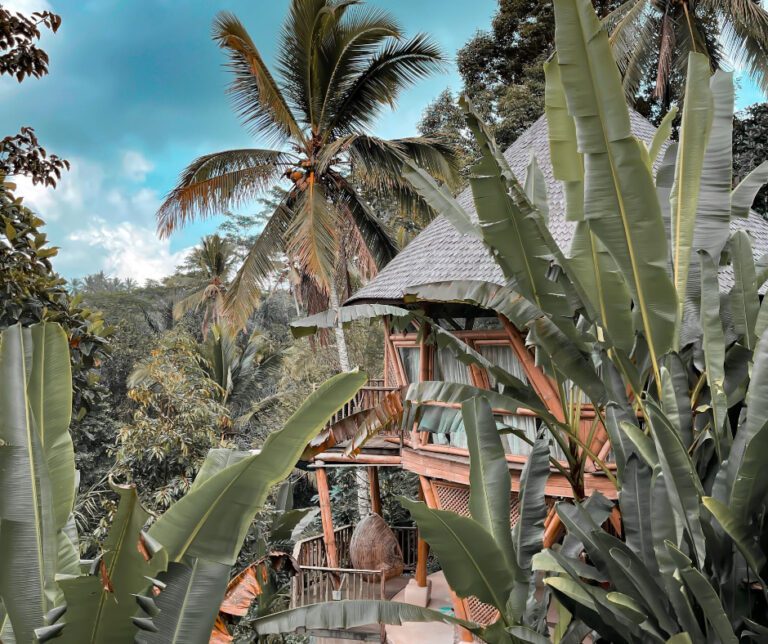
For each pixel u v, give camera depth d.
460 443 9.41
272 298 38.66
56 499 2.95
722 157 4.38
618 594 3.66
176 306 33.53
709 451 3.97
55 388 3.04
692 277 4.40
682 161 4.30
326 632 9.81
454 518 3.95
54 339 3.06
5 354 2.94
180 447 13.31
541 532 4.62
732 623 3.57
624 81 19.75
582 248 4.40
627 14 19.36
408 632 9.80
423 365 9.41
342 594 10.11
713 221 4.30
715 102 4.52
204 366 22.19
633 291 4.13
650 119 22.42
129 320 36.41
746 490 3.29
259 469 3.04
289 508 10.87
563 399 4.92
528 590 4.32
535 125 12.05
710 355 3.89
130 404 20.88
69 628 2.67
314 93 17.58
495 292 4.74
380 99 18.11
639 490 4.16
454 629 9.60
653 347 4.19
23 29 6.58
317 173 17.25
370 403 11.36
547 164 10.48
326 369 25.12
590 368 4.41
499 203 4.39
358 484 15.45
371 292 10.49
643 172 3.92
